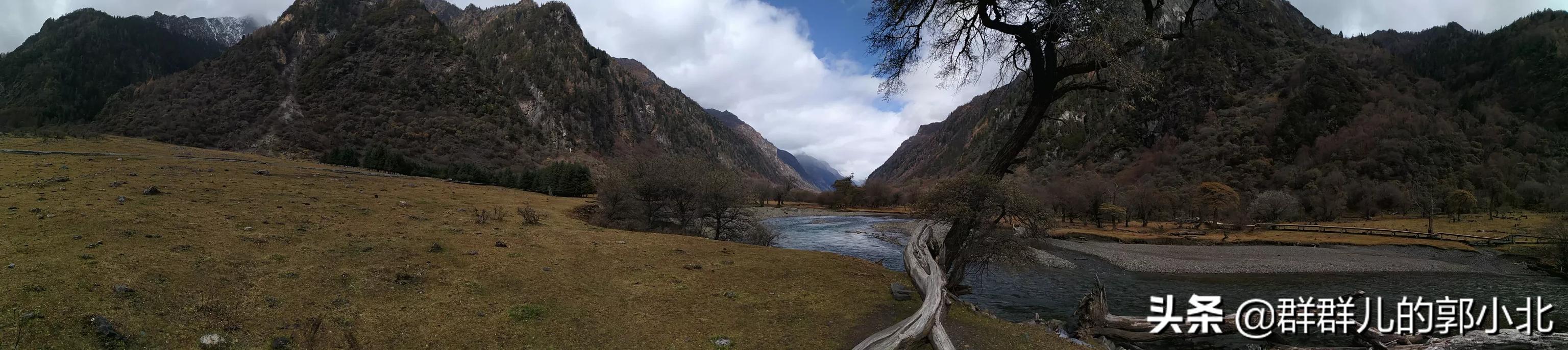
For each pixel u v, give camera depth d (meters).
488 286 9.54
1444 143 124.75
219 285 8.06
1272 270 33.91
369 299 8.32
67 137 59.12
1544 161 118.81
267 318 7.12
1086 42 9.81
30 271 7.48
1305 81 162.00
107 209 13.08
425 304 8.38
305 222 14.36
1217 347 12.44
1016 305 19.52
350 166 71.75
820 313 9.62
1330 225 71.88
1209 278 30.86
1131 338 12.32
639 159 31.00
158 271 8.19
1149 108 178.88
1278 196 85.56
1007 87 12.55
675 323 8.49
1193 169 141.12
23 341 5.53
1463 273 33.88
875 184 138.25
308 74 174.88
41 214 11.61
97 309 6.52
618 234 17.86
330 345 6.60
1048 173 174.62
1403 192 98.06
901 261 33.59
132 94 139.88
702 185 26.64
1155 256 39.97
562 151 192.62
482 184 67.25
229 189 21.78
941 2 11.27
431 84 190.75
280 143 119.62
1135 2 10.29
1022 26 11.00
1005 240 14.38
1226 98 173.25
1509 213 84.88
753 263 13.38
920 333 7.90
